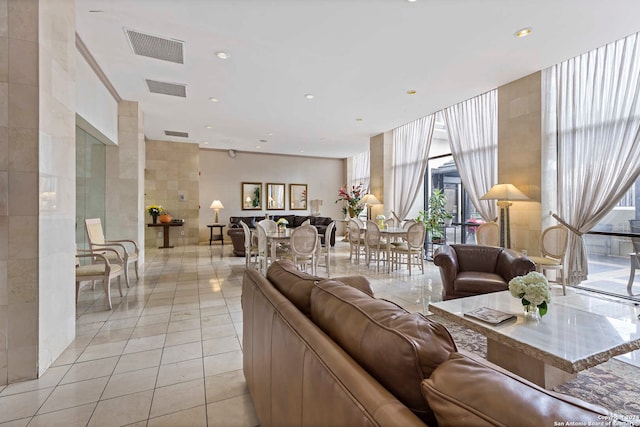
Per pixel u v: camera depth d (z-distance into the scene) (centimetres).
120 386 201
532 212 427
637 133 342
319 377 82
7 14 206
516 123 445
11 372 205
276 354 119
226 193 1021
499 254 357
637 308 303
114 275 356
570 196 401
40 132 214
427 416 73
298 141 884
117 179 535
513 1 273
